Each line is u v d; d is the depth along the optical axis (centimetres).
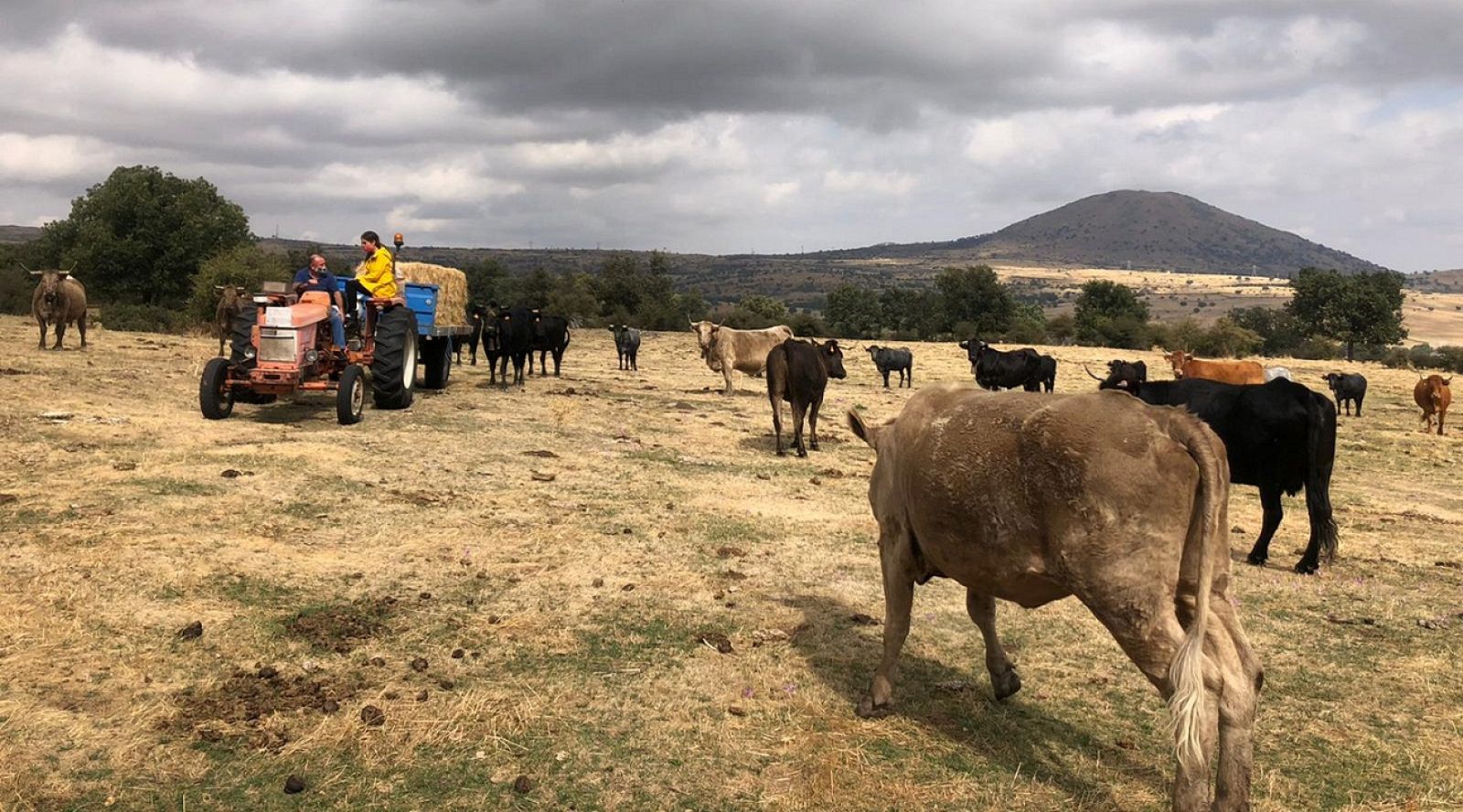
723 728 506
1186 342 6762
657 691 547
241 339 1280
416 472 1066
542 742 478
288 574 692
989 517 443
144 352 2033
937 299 9156
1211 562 387
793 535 933
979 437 450
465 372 2336
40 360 1691
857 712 535
